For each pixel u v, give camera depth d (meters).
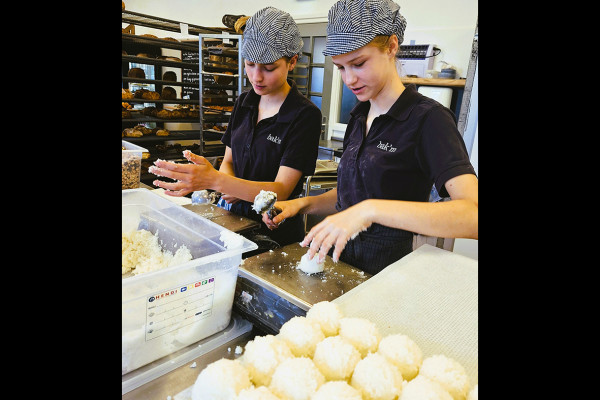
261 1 4.44
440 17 3.09
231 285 0.79
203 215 1.34
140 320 0.65
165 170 1.17
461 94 2.90
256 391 0.45
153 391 0.64
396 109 1.06
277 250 0.99
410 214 0.83
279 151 1.53
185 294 0.71
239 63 3.46
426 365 0.52
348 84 1.04
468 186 0.90
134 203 1.25
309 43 4.13
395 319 0.68
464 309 0.71
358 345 0.58
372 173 1.12
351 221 0.85
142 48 4.36
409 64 3.08
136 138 3.70
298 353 0.56
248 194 1.34
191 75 4.55
